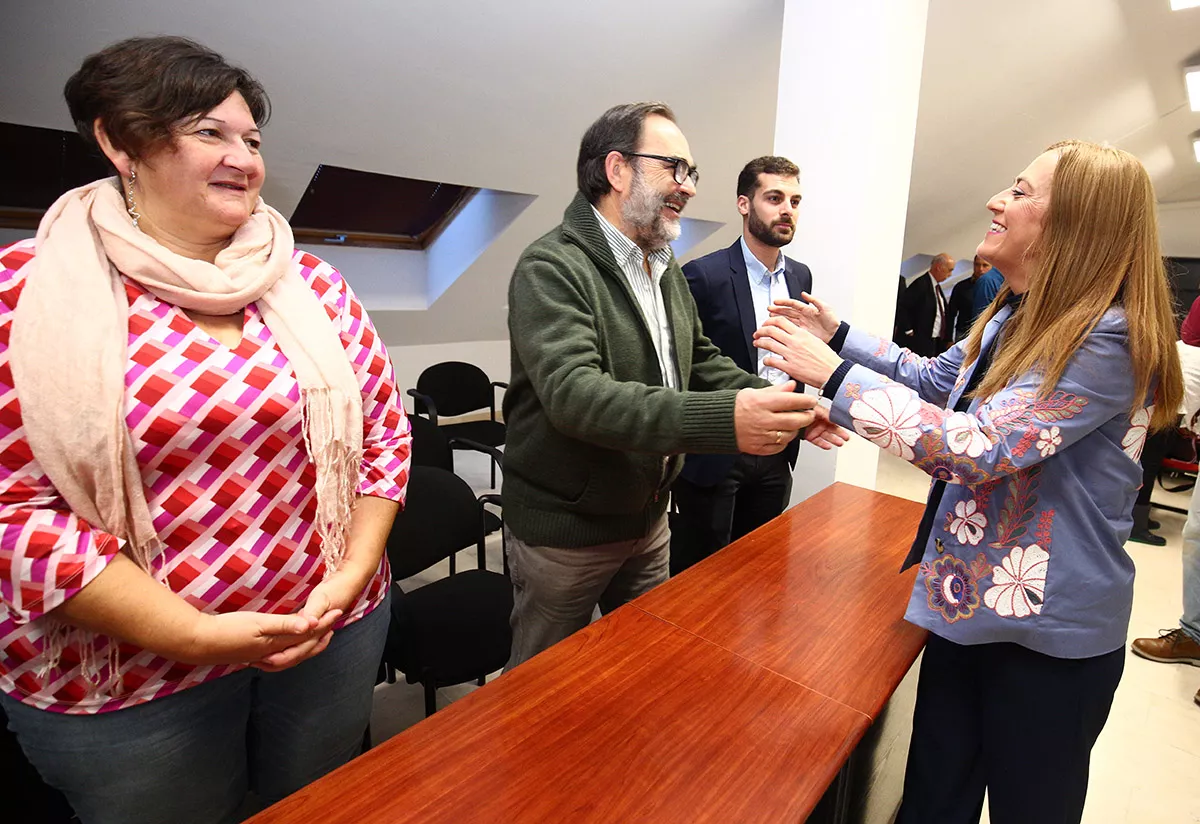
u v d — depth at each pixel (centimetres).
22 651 75
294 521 88
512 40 238
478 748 79
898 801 152
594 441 109
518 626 146
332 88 230
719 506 204
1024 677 99
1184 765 182
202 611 83
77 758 80
